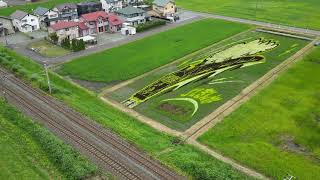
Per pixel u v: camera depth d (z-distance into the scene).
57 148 41.12
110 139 44.97
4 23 94.44
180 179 37.50
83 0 123.12
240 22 99.25
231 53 76.88
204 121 51.22
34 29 96.00
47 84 60.09
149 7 111.38
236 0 124.38
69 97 57.44
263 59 73.12
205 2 123.50
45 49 80.88
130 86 62.97
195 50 79.38
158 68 70.25
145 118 52.47
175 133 48.25
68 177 37.16
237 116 52.09
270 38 85.75
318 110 53.38
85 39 83.56
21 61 73.00
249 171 39.91
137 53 78.06
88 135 45.75
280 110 53.53
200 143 45.78
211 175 37.25
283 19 100.31
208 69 69.06
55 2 123.44
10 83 61.62
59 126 47.88
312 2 117.56
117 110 54.31
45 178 36.88
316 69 67.69
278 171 39.81
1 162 39.28
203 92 60.00
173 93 60.03
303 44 81.31
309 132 48.03
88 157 41.16
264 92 59.25
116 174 38.31
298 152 43.88
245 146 44.69
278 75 65.56
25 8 115.50
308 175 39.22
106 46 82.81
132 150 42.62
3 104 53.03
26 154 40.94
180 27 96.62
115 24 93.19
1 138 43.94
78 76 66.62
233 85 62.22
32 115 50.72
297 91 59.44
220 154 43.19
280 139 46.59
